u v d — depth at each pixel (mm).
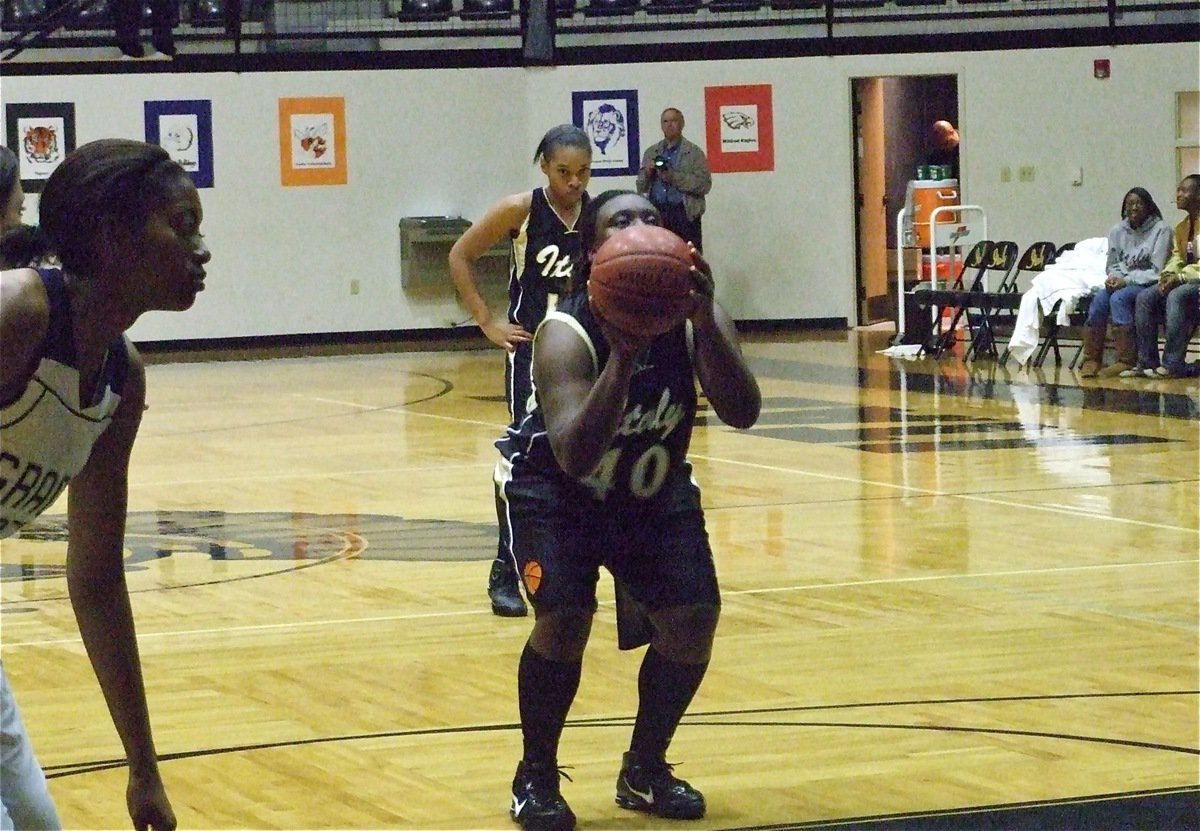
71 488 4223
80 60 29875
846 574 10812
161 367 27406
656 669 6125
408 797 6434
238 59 30312
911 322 27078
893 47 30734
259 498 14383
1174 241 22531
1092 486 14188
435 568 11312
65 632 9547
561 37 31391
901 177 33531
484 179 31250
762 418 19141
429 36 30406
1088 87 30844
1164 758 6785
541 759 6098
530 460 6043
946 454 16172
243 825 6098
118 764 6898
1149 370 22531
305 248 30891
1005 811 6121
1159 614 9539
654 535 5984
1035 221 31141
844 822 6047
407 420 19875
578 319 5680
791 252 31188
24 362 3674
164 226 3770
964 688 7969
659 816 6180
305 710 7758
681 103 30859
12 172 4887
